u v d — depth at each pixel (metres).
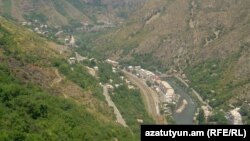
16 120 170.25
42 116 193.00
